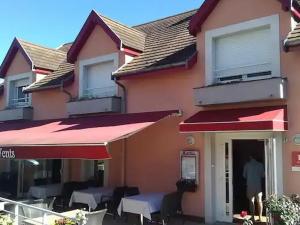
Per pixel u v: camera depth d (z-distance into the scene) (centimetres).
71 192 1770
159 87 1625
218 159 1449
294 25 1295
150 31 2012
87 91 1941
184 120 1442
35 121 2139
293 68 1261
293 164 1231
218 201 1438
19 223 1202
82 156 1241
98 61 1872
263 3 1340
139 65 1683
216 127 1249
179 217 1470
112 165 1769
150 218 1312
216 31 1450
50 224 1134
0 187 2231
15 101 2369
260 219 1342
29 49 2291
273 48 1305
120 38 1753
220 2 1448
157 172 1590
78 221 1002
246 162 1412
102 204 1574
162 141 1584
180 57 1551
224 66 1452
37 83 2183
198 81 1495
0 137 1794
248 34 1397
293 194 1198
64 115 2044
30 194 1903
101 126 1566
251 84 1293
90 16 1891
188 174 1475
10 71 2375
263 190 1384
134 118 1591
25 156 1423
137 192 1623
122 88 1758
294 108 1248
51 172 2081
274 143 1270
